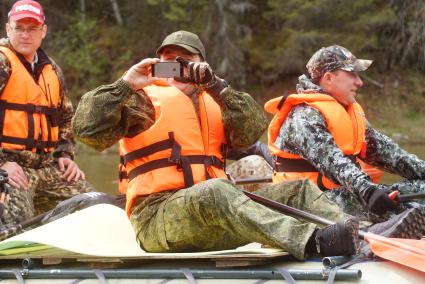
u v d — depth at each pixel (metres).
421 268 4.54
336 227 4.72
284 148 6.43
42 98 7.41
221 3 34.62
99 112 5.19
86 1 39.56
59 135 7.80
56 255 5.31
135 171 5.52
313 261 4.83
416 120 31.73
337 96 6.55
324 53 6.56
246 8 35.97
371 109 32.59
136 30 38.03
